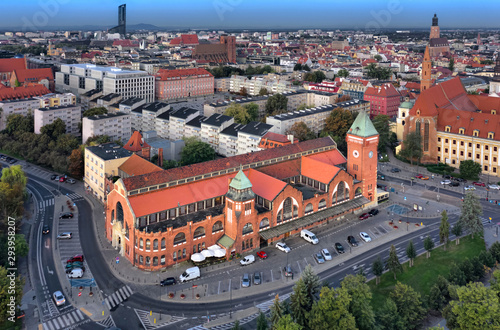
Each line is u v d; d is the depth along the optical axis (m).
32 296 146.62
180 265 165.00
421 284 154.88
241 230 171.75
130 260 167.62
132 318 136.88
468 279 152.00
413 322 133.00
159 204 170.00
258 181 191.75
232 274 160.88
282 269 164.25
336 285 153.75
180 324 134.62
